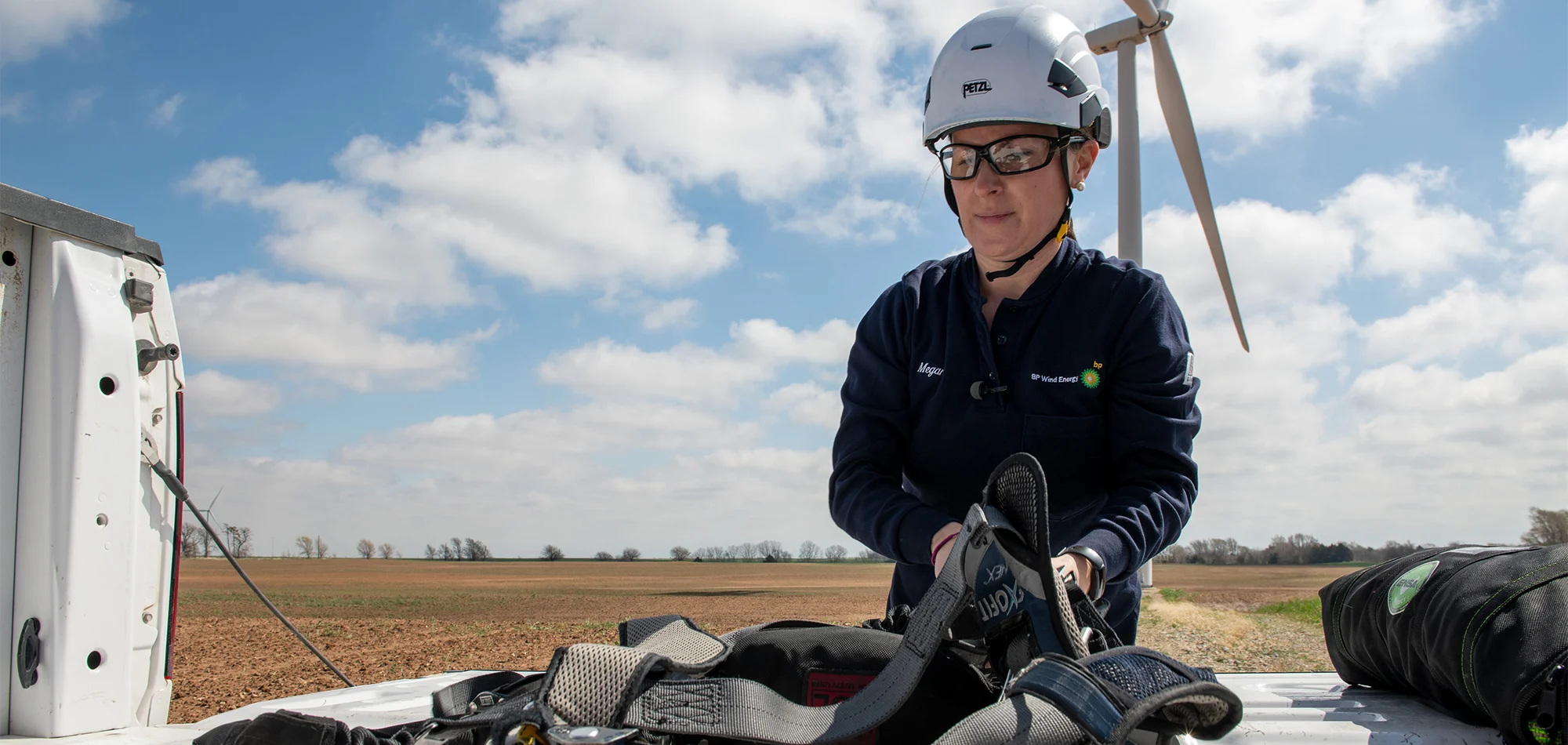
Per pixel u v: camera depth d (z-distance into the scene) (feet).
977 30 6.06
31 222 5.27
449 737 4.01
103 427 5.58
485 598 95.50
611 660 3.57
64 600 5.34
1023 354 6.32
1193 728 3.24
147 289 5.92
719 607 82.23
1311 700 5.64
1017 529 3.80
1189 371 6.24
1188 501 5.97
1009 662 3.94
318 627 55.21
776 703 3.68
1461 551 5.45
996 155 5.90
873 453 6.67
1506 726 4.42
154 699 5.92
